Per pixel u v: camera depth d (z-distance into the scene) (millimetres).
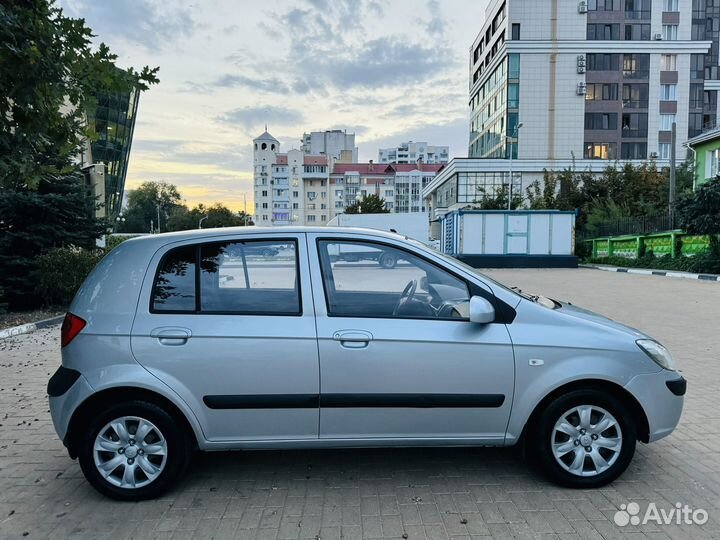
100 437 3127
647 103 53719
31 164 4266
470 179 51281
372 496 3211
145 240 3365
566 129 53281
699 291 14297
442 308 3350
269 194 111562
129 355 3090
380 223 34719
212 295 3242
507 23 52500
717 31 63219
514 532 2816
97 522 2947
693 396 5148
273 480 3428
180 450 3174
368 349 3141
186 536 2805
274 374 3121
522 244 25672
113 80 4156
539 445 3262
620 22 52906
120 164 45938
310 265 3297
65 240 11445
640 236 24828
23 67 3764
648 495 3205
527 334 3223
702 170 28547
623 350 3248
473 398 3180
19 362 6672
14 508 3111
